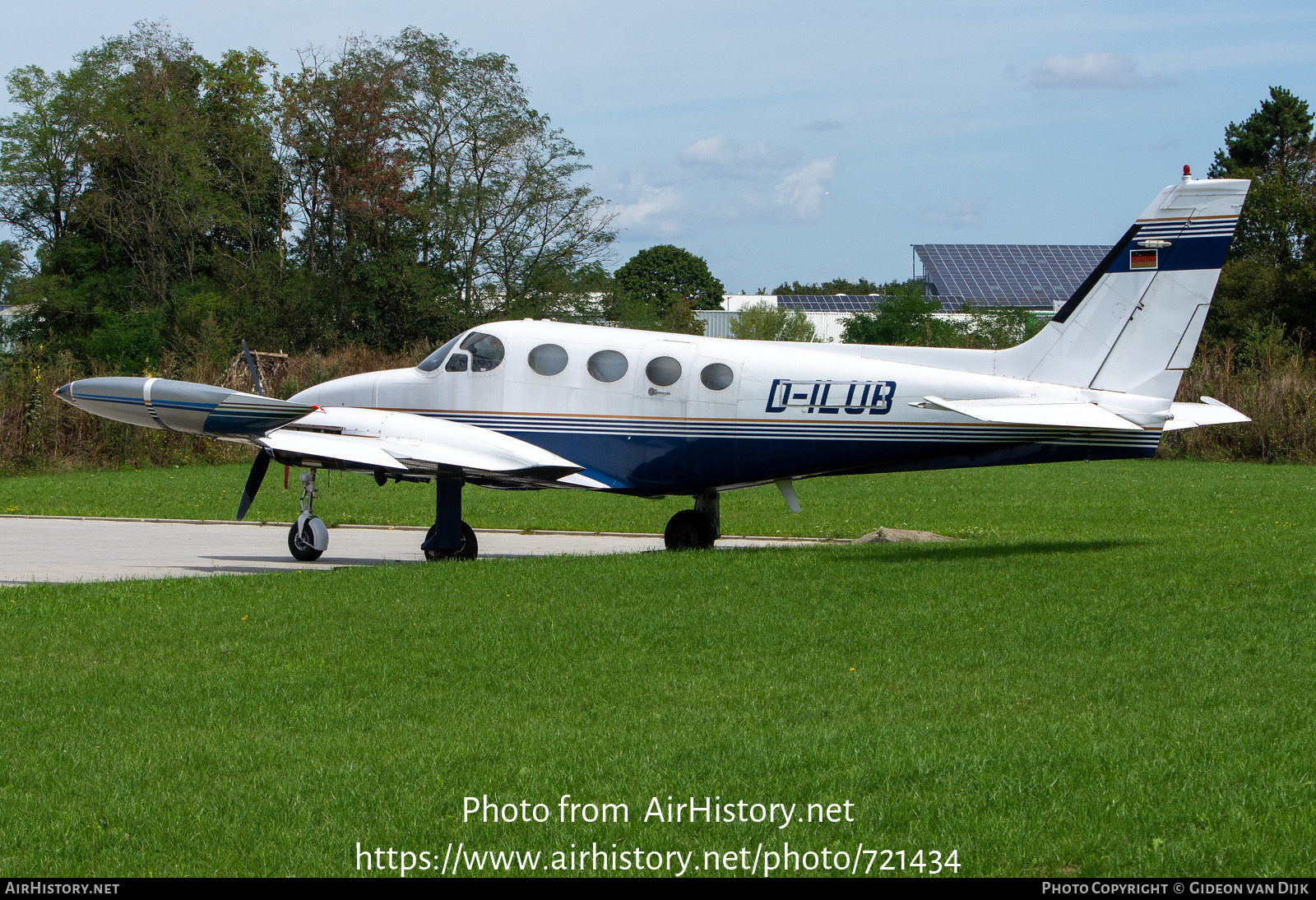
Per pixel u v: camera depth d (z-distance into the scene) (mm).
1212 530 16203
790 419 13445
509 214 57062
